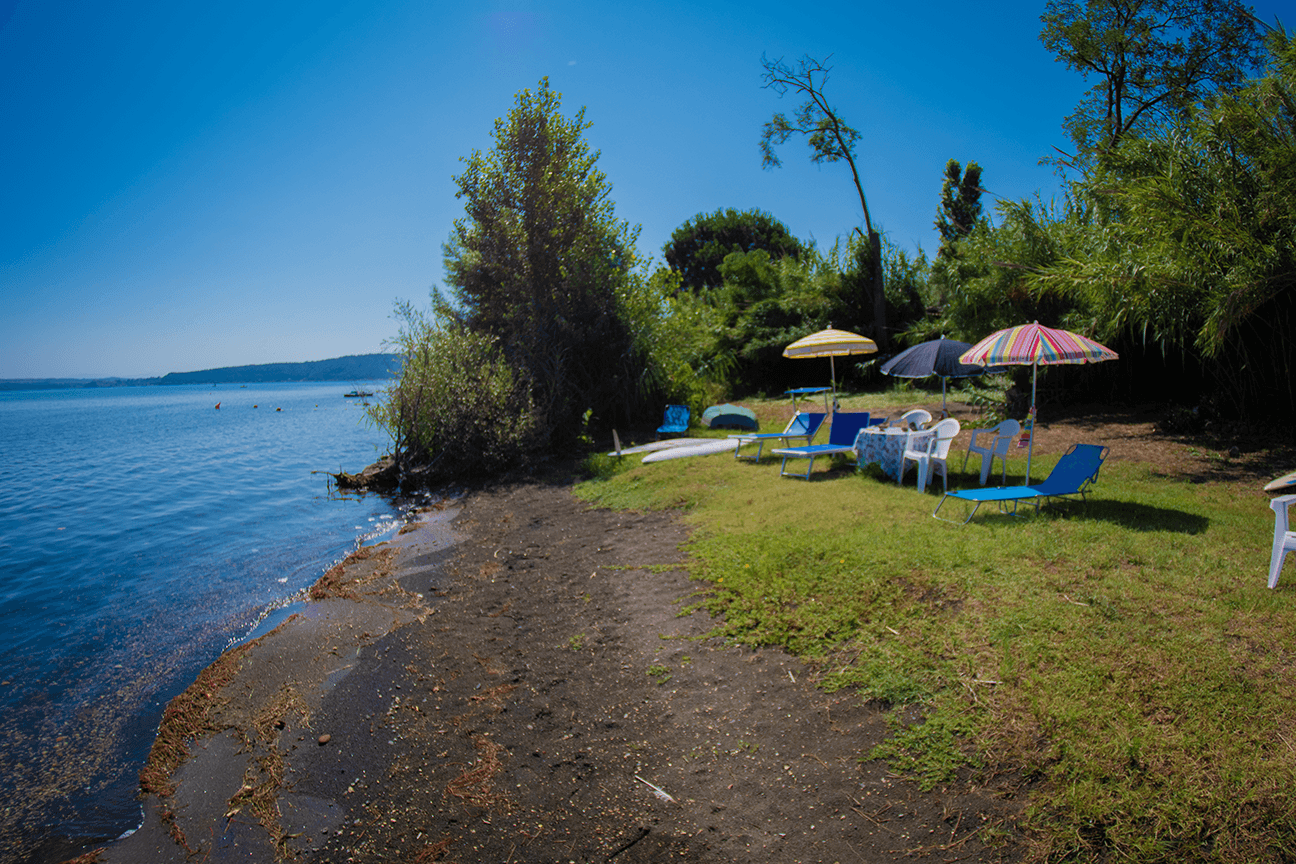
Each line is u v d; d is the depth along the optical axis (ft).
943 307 64.85
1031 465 31.45
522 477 44.57
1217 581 16.38
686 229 142.41
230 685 18.06
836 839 10.81
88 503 48.39
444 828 12.00
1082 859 9.82
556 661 17.71
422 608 22.58
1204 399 33.99
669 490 34.12
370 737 15.10
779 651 16.33
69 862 12.01
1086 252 37.96
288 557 31.60
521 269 55.98
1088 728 11.82
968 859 10.11
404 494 44.80
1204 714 11.76
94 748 15.93
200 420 153.28
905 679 14.11
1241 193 26.66
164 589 27.78
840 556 20.35
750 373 77.20
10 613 25.59
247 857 11.75
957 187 80.79
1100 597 15.98
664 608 19.76
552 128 53.98
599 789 12.62
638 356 59.52
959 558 19.07
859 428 35.04
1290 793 10.02
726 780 12.45
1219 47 44.91
